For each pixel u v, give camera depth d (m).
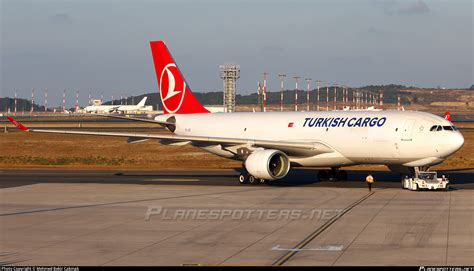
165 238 47.66
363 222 54.03
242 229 51.22
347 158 83.75
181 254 42.12
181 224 53.81
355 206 63.28
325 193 74.12
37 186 83.31
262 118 92.94
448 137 75.62
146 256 41.59
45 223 54.59
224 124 96.12
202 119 99.19
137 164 124.00
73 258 41.16
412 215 57.56
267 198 69.94
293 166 88.69
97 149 151.00
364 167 111.38
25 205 65.56
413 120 78.31
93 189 79.56
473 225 52.28
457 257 40.66
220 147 94.56
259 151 83.19
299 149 84.94
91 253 42.66
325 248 43.72
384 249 43.28
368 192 74.94
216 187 81.38
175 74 103.31
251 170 82.38
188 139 87.44
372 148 80.50
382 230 50.25
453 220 54.75
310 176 95.81
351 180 89.81
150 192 76.19
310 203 65.75
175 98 103.62
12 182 88.81
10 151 148.38
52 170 109.81
